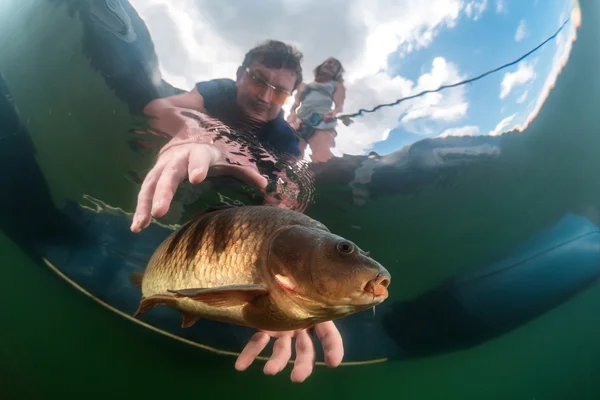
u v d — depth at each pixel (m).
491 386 1.26
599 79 1.31
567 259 1.33
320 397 1.21
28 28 0.96
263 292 0.37
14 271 1.11
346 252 0.37
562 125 1.26
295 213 0.43
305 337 0.57
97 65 0.89
